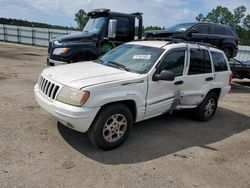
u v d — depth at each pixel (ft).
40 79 15.90
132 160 13.67
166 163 13.73
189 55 18.33
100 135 13.80
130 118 14.97
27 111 19.11
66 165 12.58
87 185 11.27
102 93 13.41
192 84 18.61
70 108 12.96
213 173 13.23
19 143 14.21
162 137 16.98
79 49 27.61
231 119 22.50
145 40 19.97
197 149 15.79
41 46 103.55
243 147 16.78
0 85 26.53
